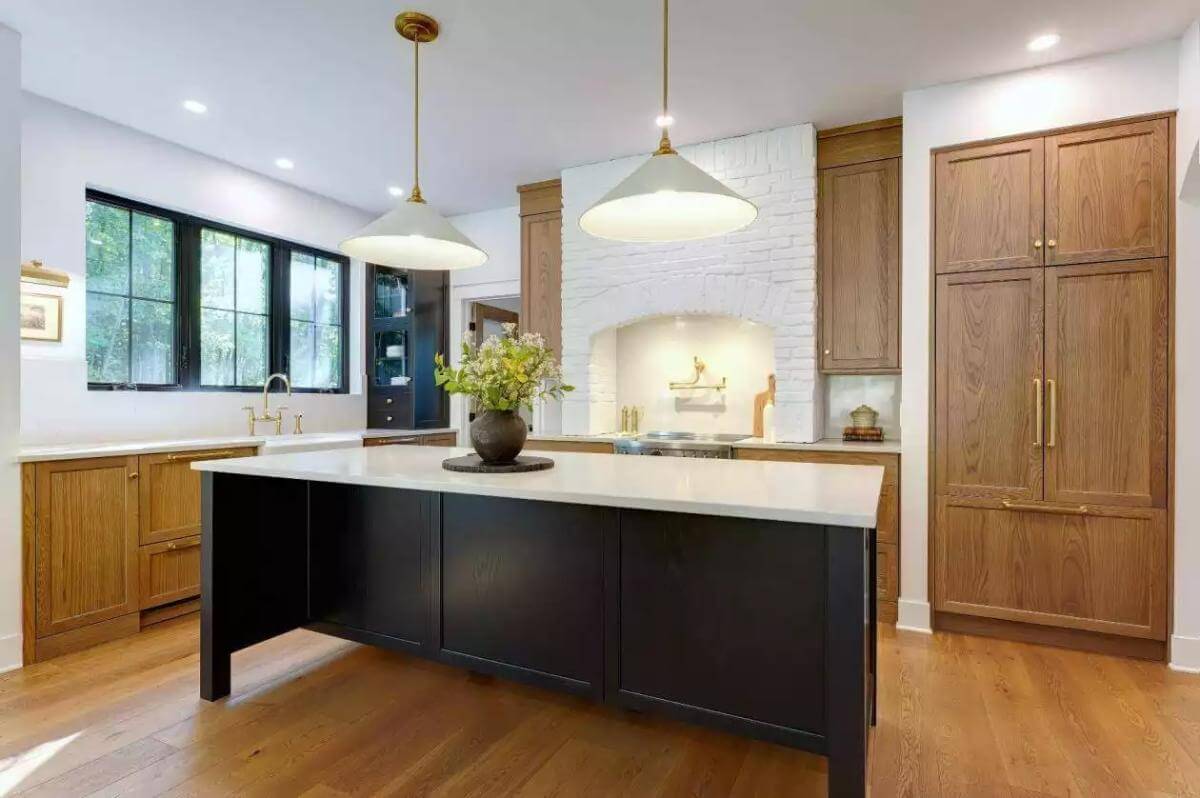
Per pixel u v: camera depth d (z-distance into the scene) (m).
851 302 3.63
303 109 3.39
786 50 2.82
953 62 2.92
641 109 3.41
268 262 4.55
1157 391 2.77
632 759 2.00
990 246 3.07
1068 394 2.92
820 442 3.68
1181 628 2.71
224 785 1.84
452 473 2.13
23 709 2.29
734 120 3.55
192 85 3.12
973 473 3.10
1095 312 2.87
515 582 2.02
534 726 2.20
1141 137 2.80
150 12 2.51
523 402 2.33
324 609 2.51
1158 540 2.77
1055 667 2.72
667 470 2.23
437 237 2.37
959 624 3.16
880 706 2.37
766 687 1.64
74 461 2.82
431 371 5.24
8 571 2.62
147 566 3.10
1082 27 2.63
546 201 4.57
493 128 3.64
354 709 2.31
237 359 4.33
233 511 2.43
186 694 2.42
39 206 3.23
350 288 5.18
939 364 3.16
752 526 1.66
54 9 2.49
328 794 1.81
